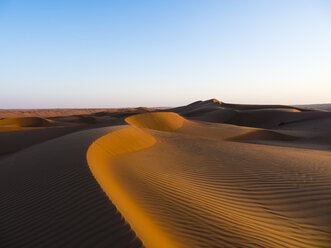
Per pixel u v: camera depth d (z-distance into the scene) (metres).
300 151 13.66
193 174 7.20
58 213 3.51
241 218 4.16
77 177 4.90
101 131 13.17
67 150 8.09
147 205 4.18
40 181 5.04
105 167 6.71
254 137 23.84
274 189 5.91
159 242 2.78
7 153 13.25
